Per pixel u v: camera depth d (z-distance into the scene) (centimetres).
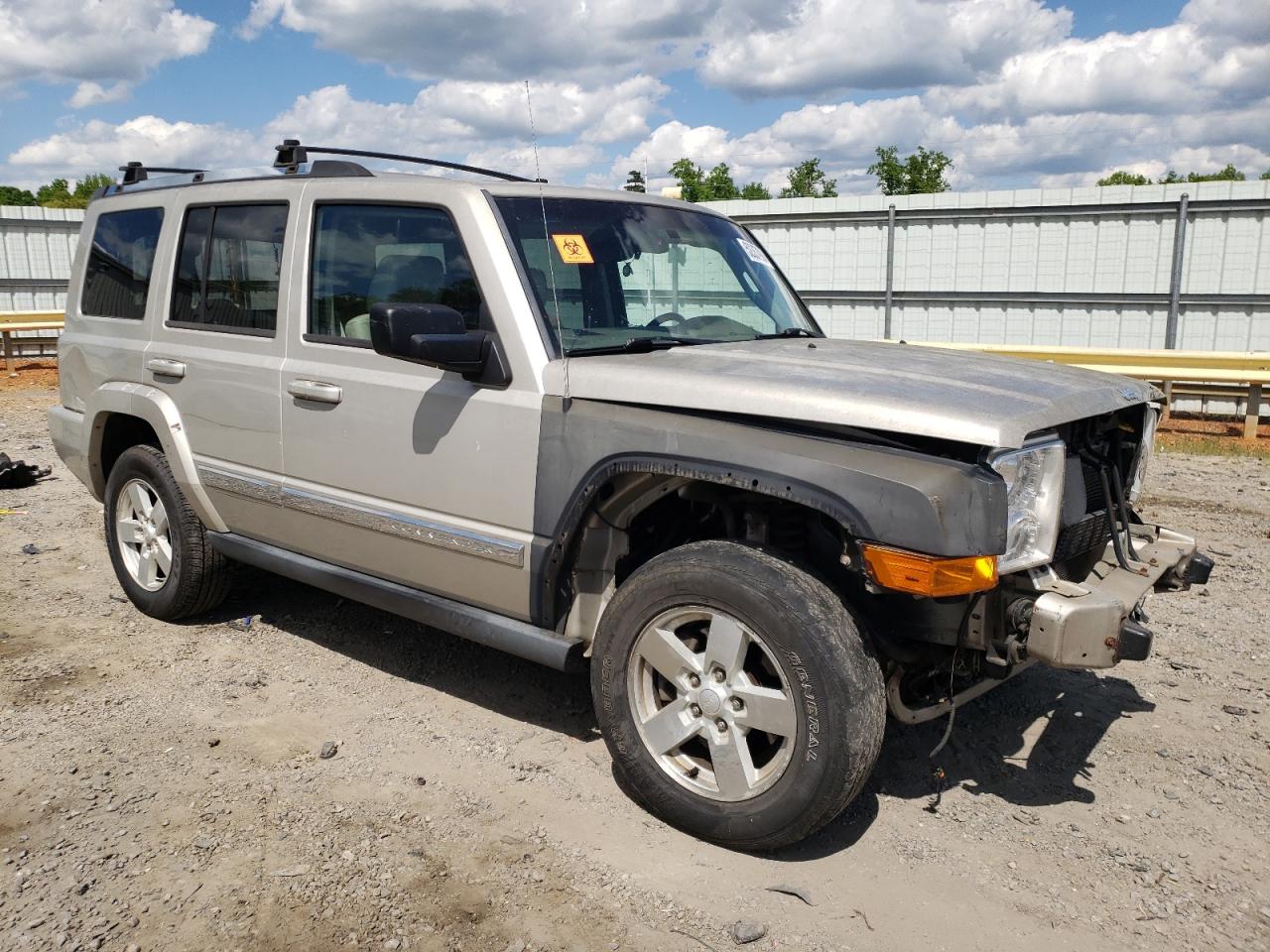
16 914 276
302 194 426
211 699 422
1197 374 1160
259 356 436
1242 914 288
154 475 495
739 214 1656
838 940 273
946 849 319
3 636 491
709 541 317
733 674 302
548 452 340
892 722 408
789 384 306
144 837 315
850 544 292
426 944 268
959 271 1512
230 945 266
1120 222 1397
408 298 385
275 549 452
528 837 320
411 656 472
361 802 339
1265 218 1312
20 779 350
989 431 271
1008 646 294
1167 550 355
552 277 366
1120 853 318
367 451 394
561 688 439
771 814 296
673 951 267
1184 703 431
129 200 528
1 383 1630
